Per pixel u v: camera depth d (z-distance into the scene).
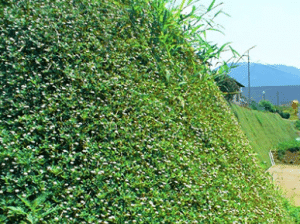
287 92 114.56
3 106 4.50
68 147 4.30
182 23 8.17
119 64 6.25
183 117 6.23
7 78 4.93
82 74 5.42
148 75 6.52
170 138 5.48
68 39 5.95
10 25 5.67
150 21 7.87
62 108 4.79
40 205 3.41
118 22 7.32
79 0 7.25
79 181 3.93
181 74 7.46
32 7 6.32
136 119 5.34
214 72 8.36
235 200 5.32
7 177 3.55
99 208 3.70
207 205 4.66
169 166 4.89
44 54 5.43
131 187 4.17
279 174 16.88
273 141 26.41
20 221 3.25
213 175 5.38
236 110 21.17
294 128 37.41
